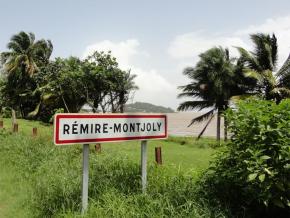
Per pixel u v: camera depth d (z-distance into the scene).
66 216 4.84
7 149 10.55
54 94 35.75
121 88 34.47
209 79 30.58
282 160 4.34
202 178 5.48
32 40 45.31
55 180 6.48
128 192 5.33
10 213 5.75
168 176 5.69
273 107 4.67
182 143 26.34
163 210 4.71
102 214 4.77
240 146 4.77
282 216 4.92
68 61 35.59
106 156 7.49
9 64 44.25
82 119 4.88
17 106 46.38
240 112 4.91
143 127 5.62
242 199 5.00
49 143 10.63
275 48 28.34
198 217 4.53
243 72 27.59
